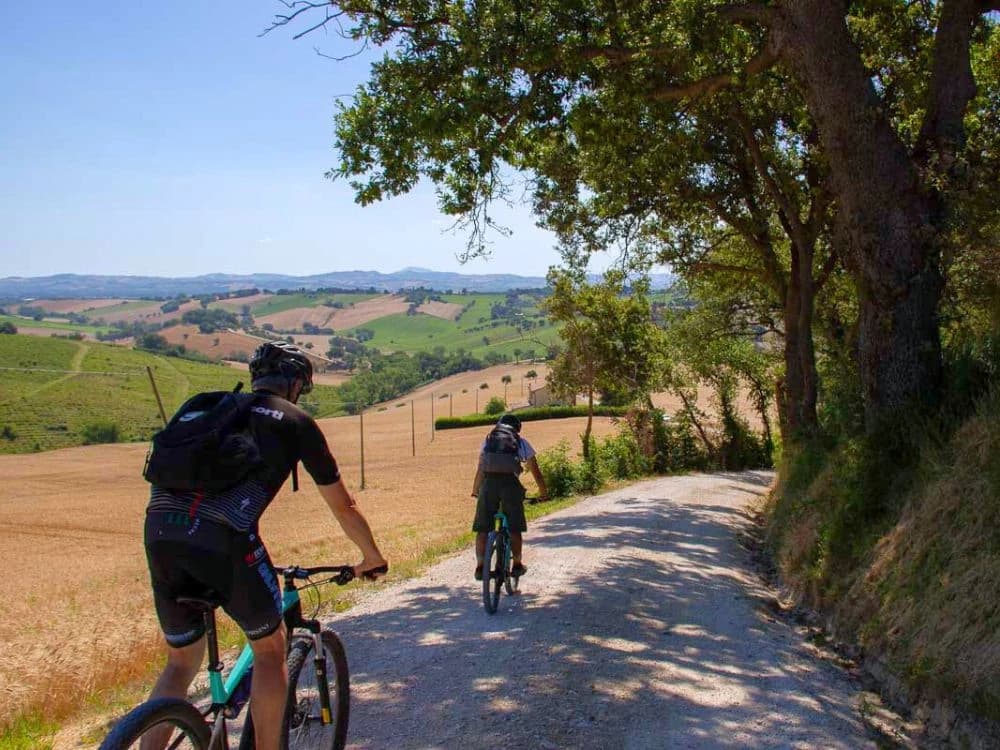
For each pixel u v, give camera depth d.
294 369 3.62
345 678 4.04
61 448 71.56
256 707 3.25
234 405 3.25
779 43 9.27
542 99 11.29
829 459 10.55
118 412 85.06
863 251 8.70
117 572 23.34
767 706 5.08
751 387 38.53
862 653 6.12
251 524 3.15
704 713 4.91
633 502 20.55
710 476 32.47
